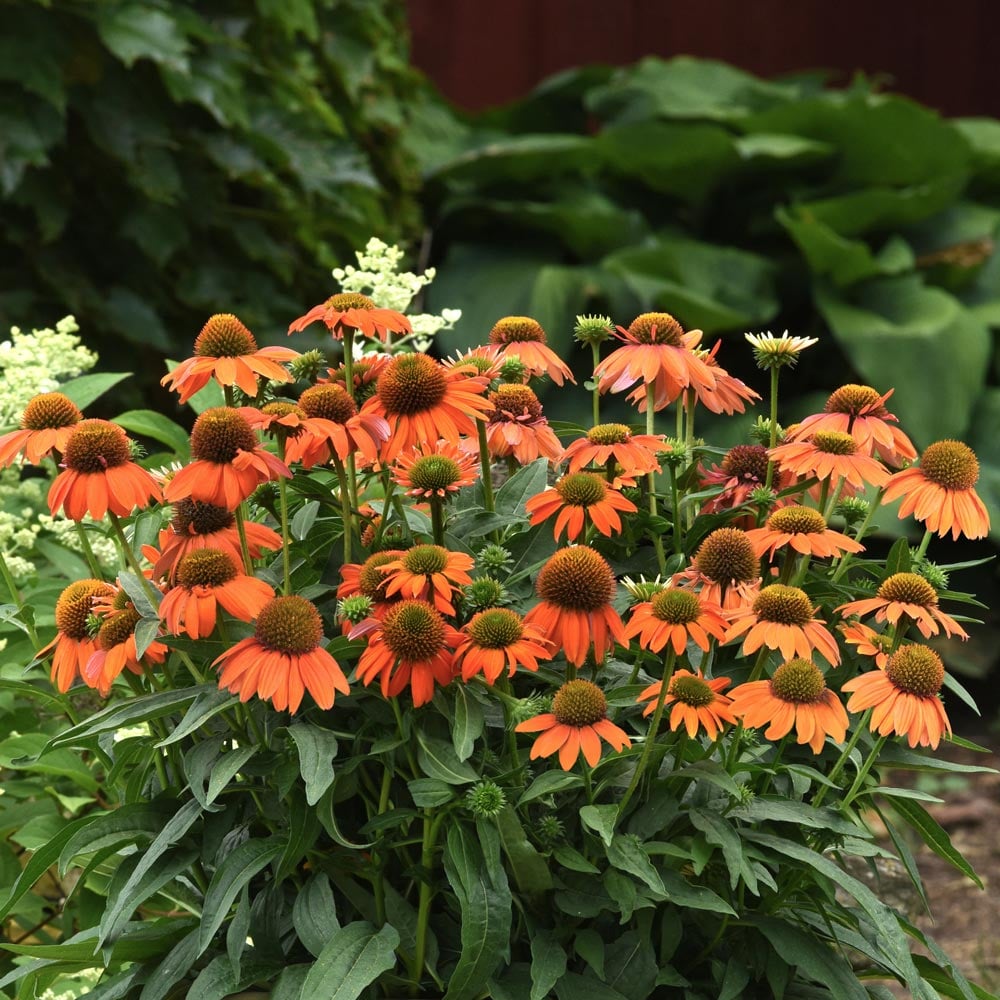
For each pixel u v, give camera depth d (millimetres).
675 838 1998
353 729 2012
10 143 2871
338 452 1961
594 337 2162
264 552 2117
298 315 3537
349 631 1981
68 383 2400
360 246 3803
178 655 2041
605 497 1992
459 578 1962
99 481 1965
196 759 1961
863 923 2084
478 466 2131
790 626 1956
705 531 2117
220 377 1979
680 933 2002
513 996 1976
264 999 2020
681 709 1950
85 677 1989
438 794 1945
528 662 1929
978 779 3979
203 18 3482
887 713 1953
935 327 4418
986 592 4484
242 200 3566
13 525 2402
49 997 2205
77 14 2973
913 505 2039
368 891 2055
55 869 2375
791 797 2039
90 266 3225
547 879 1966
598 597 1947
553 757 2006
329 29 4082
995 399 4523
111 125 3080
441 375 2002
